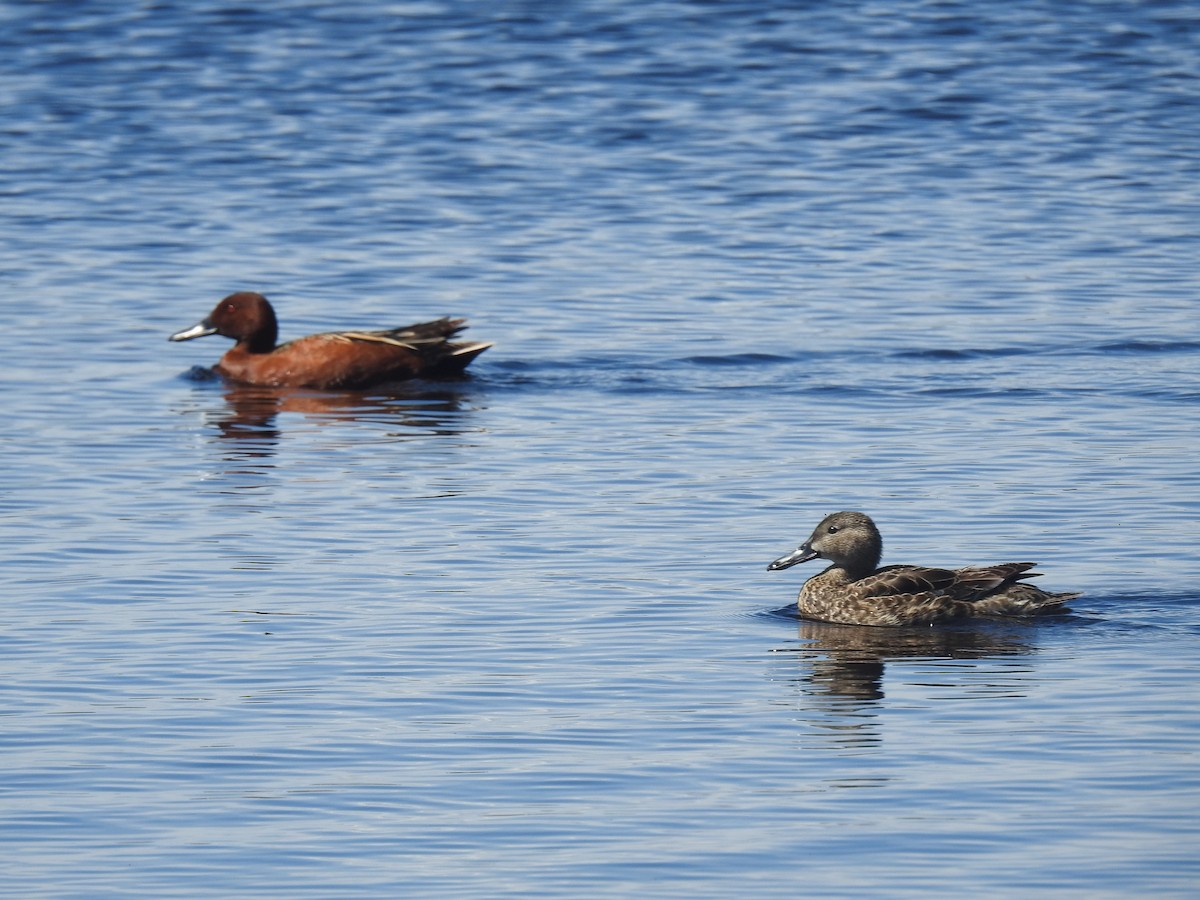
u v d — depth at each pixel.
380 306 29.30
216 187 36.38
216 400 25.34
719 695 14.66
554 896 11.26
